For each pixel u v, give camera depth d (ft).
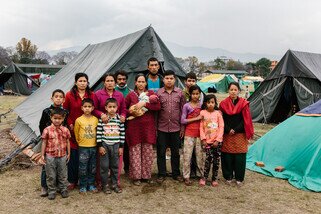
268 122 47.78
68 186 18.42
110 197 17.43
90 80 29.22
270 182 20.34
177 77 30.76
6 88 99.86
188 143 19.26
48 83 40.70
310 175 19.94
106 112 18.22
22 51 346.95
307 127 21.93
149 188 18.80
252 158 24.07
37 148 25.23
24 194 17.75
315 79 45.34
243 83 145.69
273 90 46.68
